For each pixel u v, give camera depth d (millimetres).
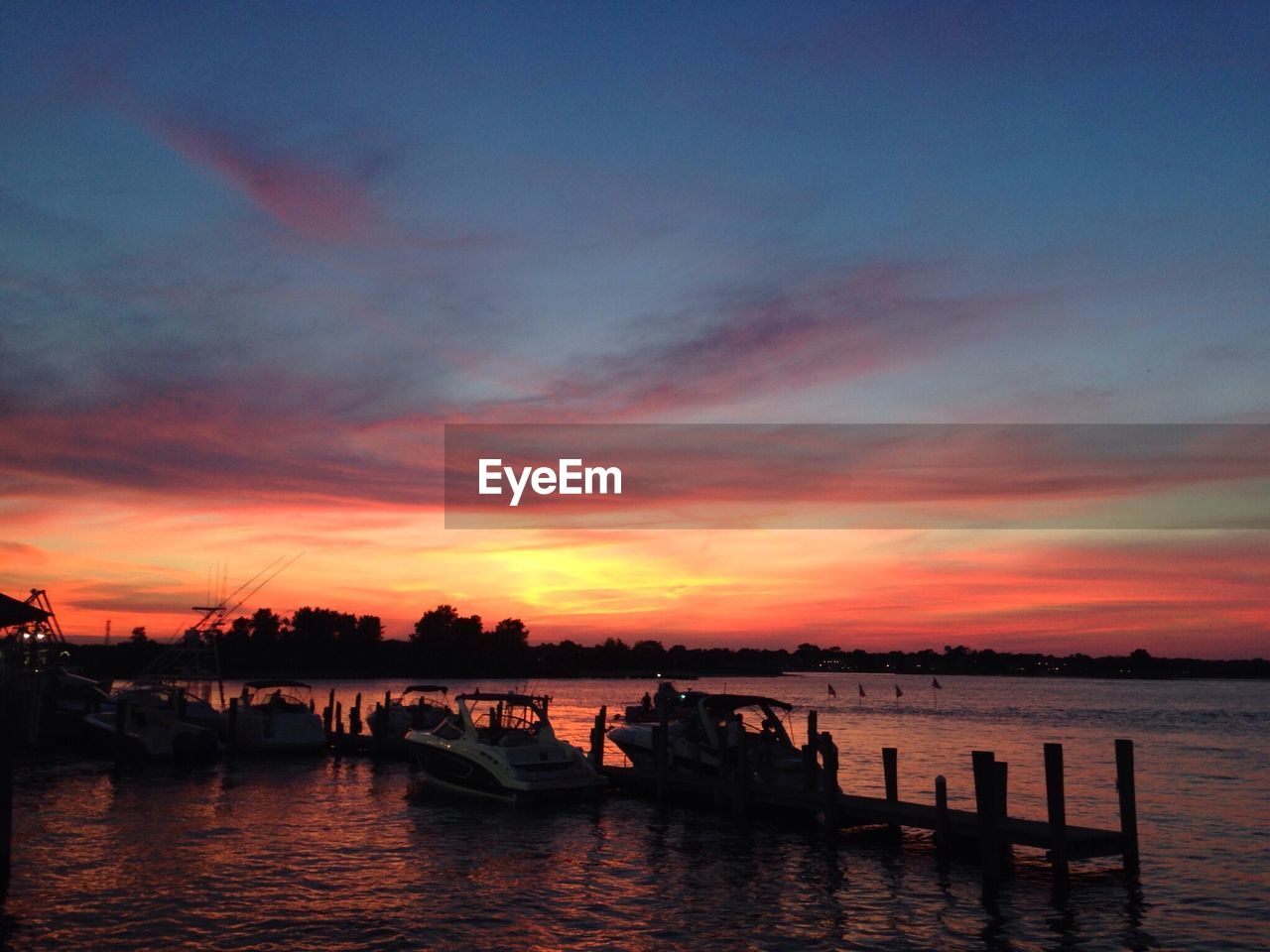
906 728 64938
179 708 34562
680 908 15781
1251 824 24594
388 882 17234
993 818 17188
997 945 14156
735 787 22984
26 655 39031
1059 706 110688
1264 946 14297
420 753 27078
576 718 65375
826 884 17375
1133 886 17438
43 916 14727
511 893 16578
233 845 19984
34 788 27422
